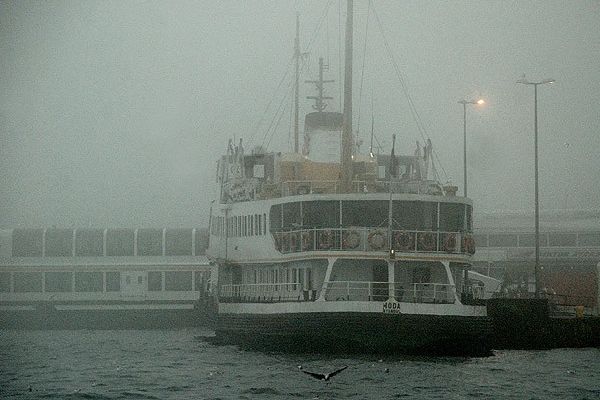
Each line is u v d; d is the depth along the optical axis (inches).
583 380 2662.4
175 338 4106.8
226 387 2470.5
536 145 4232.3
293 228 3070.9
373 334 2837.1
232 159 3791.8
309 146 3523.6
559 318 3791.8
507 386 2500.0
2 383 2618.1
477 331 2871.6
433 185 3334.2
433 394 2349.9
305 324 2888.8
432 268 3026.6
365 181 3314.5
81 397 2370.8
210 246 3799.2
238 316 3171.8
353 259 2933.1
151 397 2352.4
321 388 2415.1
